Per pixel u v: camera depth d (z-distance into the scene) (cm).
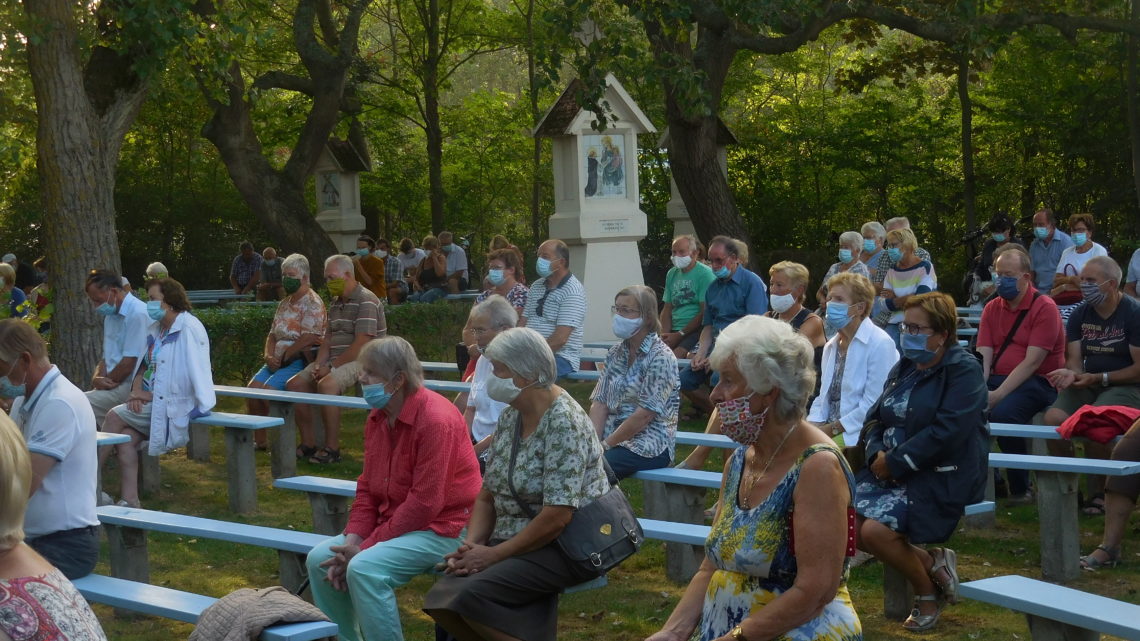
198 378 824
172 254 2917
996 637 512
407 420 495
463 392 874
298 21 1916
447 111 2852
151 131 2911
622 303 654
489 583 434
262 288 2080
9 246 2767
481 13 2653
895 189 2520
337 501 661
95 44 1109
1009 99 2311
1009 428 691
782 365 302
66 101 1016
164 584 654
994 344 755
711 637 319
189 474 959
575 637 547
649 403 650
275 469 924
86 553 513
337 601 506
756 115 2577
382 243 1908
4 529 254
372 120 2792
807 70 2648
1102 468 566
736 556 312
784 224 2455
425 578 653
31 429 499
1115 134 2211
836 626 305
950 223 2506
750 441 312
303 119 2633
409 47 2666
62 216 1020
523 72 3922
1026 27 2000
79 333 1019
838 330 602
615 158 1466
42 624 255
